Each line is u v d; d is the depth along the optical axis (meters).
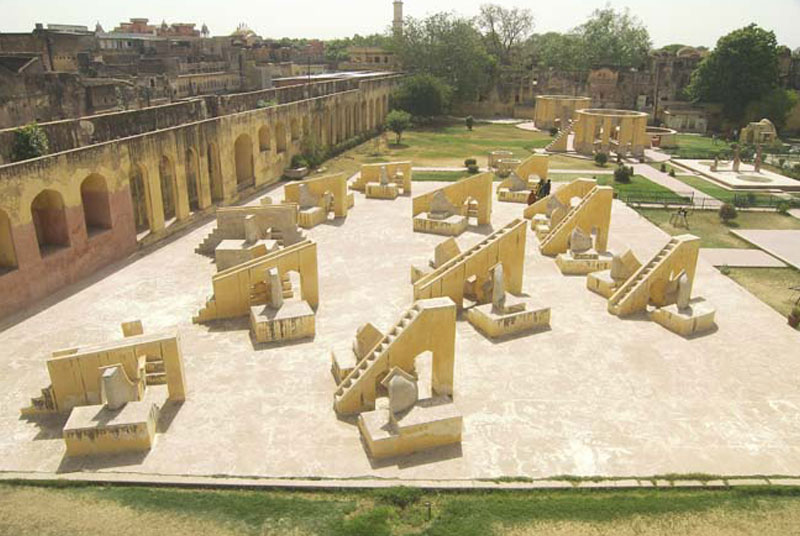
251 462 13.62
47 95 40.09
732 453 14.09
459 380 16.94
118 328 20.09
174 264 26.23
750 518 12.20
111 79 53.16
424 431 13.92
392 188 37.50
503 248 21.55
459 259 21.81
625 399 16.11
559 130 69.75
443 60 82.94
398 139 61.34
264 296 21.09
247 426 14.89
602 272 23.75
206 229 31.22
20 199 21.00
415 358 17.28
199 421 15.06
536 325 20.17
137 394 15.35
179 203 30.66
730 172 48.03
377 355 15.61
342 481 13.01
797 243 30.17
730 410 15.71
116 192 26.09
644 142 56.97
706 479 13.20
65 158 22.98
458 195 31.81
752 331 20.03
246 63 86.25
